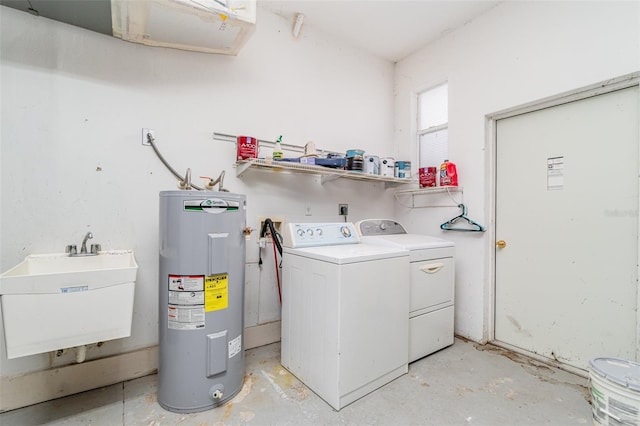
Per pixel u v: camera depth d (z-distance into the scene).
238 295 1.69
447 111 2.76
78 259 1.62
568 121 2.01
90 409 1.54
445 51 2.70
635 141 1.74
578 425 1.44
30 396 1.56
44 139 1.60
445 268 2.27
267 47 2.36
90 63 1.72
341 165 2.37
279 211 2.42
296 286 1.88
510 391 1.72
